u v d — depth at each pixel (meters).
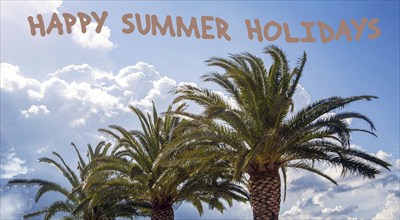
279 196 19.09
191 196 26.31
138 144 24.92
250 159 17.72
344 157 17.81
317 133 18.20
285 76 18.42
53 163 31.73
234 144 18.59
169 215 25.73
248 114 18.00
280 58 18.34
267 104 17.84
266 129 17.89
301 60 18.23
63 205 31.73
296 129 17.75
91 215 31.48
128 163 24.83
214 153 19.20
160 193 25.33
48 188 31.42
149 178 24.23
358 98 16.80
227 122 17.95
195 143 18.59
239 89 18.58
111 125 24.80
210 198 28.58
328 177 21.33
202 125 18.62
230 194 25.17
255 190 19.11
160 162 18.66
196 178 23.78
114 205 31.23
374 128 16.59
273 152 18.52
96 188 27.19
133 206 30.69
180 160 19.73
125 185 24.83
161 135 25.14
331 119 16.62
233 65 18.11
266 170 19.14
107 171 24.62
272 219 18.73
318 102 17.47
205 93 18.55
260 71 17.94
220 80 18.20
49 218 32.19
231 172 21.67
